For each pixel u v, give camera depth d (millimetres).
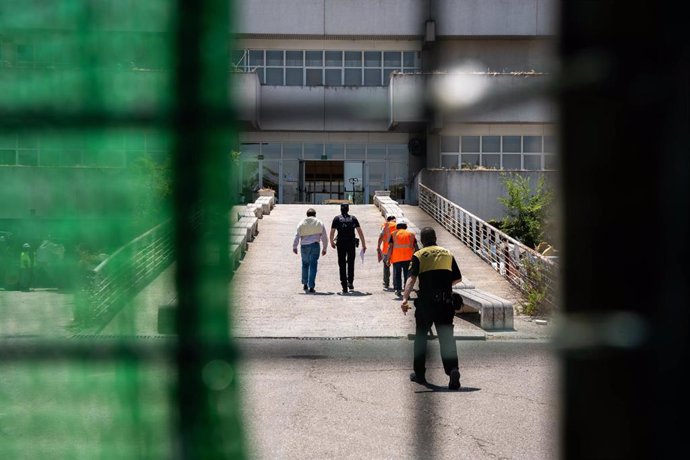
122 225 1156
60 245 1192
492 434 5375
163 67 1094
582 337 918
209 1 1094
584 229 924
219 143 1095
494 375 7156
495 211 27938
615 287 908
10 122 1086
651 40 881
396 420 5742
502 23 30984
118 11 1092
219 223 1119
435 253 7090
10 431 1234
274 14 32812
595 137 905
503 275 16953
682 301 880
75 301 1204
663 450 891
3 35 1082
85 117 1087
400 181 34719
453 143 30828
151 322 1173
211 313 1121
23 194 1141
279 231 23703
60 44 1093
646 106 885
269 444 5027
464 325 11562
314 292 15172
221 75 1083
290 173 34688
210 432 1126
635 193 898
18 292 1203
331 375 7164
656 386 894
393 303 13852
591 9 895
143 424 1133
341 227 15211
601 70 886
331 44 33062
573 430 936
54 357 1135
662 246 888
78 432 1180
